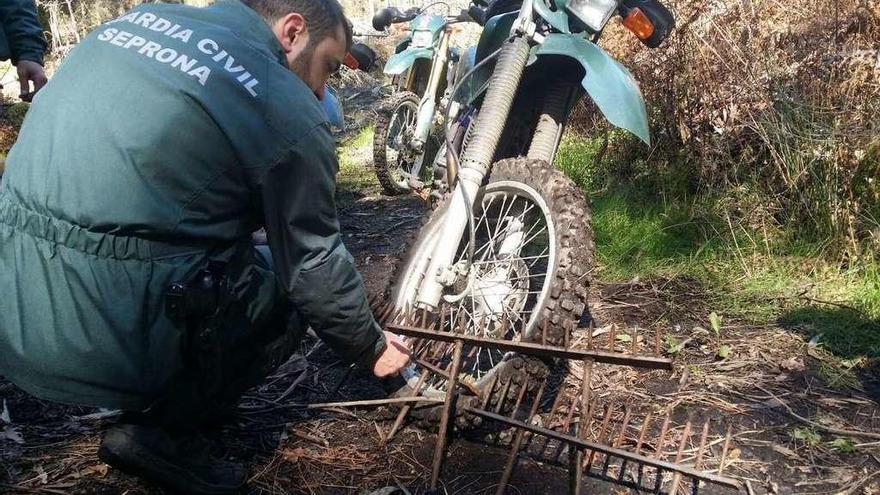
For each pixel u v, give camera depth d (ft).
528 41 8.53
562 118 9.01
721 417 7.61
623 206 12.53
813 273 10.34
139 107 5.38
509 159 8.46
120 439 6.03
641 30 8.82
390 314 7.51
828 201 10.66
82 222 5.33
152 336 5.58
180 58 5.52
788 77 11.43
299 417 7.81
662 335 9.25
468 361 8.52
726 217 11.21
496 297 8.24
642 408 7.80
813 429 7.37
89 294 5.39
